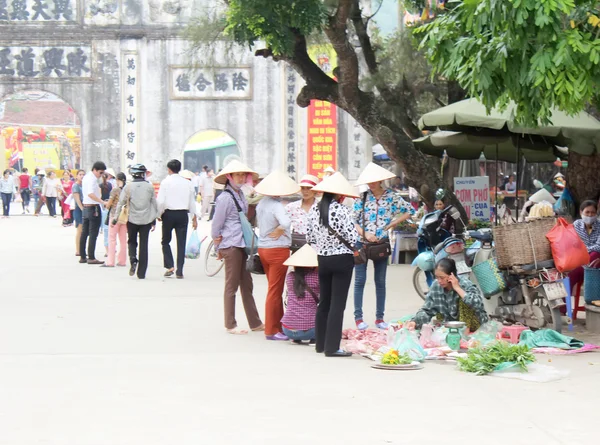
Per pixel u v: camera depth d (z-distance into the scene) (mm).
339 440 6320
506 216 16391
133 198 16609
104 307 13133
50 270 18078
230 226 11039
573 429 6578
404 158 18719
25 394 7703
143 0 39344
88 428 6648
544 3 8789
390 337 9758
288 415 7004
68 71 39312
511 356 8602
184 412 7105
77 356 9461
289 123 39625
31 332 10961
